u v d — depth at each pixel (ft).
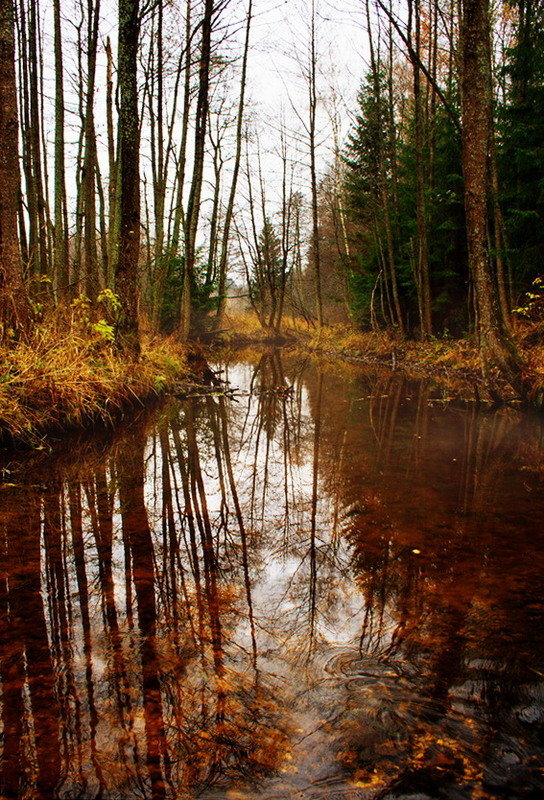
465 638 7.23
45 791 4.67
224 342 81.87
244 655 6.92
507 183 37.19
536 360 26.21
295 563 9.99
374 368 48.88
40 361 20.12
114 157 39.91
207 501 14.05
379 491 14.34
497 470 16.08
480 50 22.33
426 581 9.03
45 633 7.44
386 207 49.52
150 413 27.32
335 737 5.37
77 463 17.57
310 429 23.79
